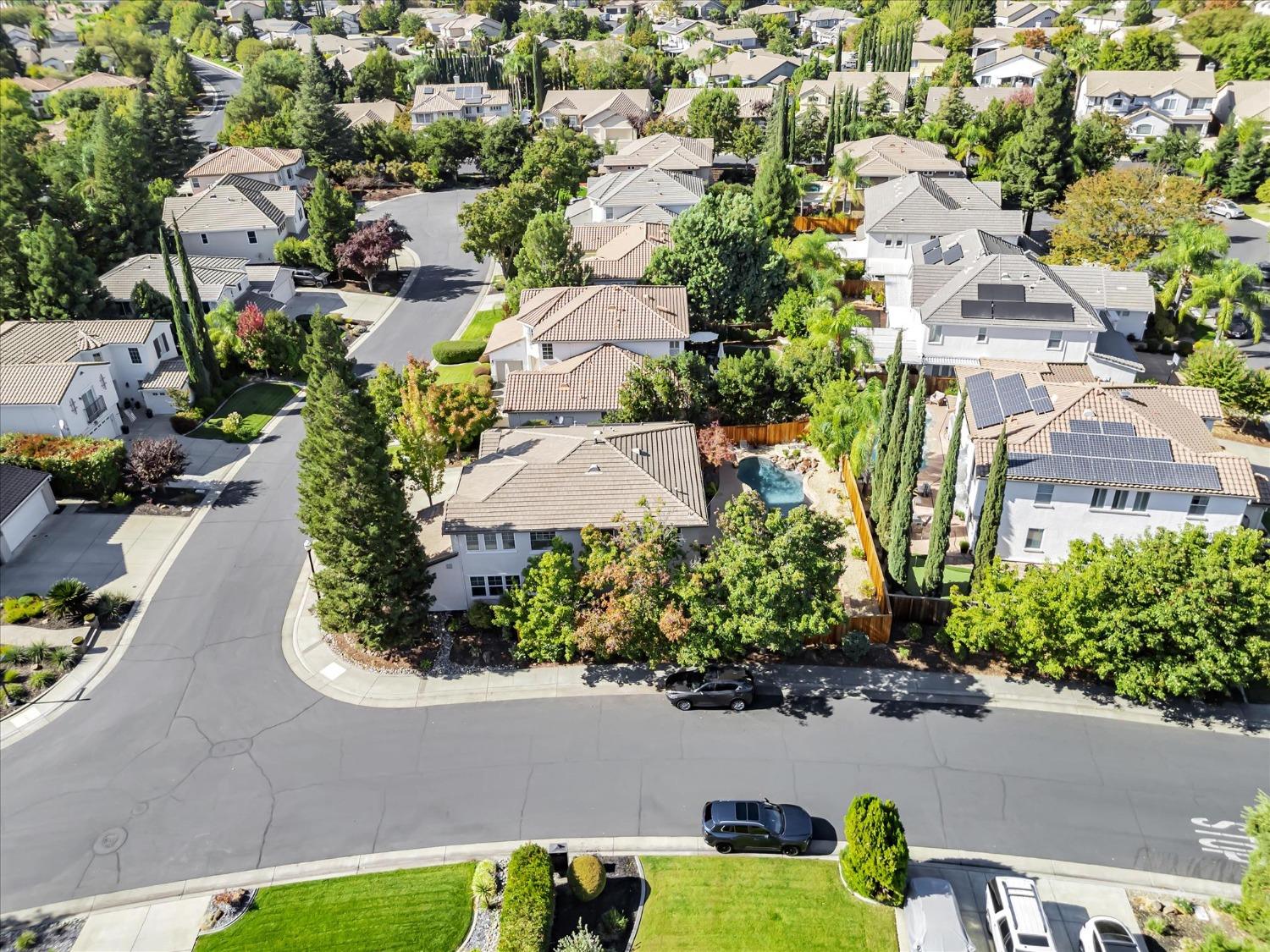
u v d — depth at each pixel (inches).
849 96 4458.7
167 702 1520.7
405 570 1556.3
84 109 5654.5
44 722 1478.8
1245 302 2588.6
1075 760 1401.3
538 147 4185.5
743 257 2733.8
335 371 1465.3
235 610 1728.6
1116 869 1236.5
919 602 1648.6
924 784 1359.5
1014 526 1779.0
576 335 2411.4
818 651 1616.6
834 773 1379.2
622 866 1240.2
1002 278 2493.8
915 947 1112.2
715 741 1435.8
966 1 7357.3
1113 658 1446.9
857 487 1943.9
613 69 5885.8
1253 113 4670.3
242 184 3656.5
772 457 2206.0
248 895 1205.1
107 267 3137.3
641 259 2962.6
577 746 1430.9
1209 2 6530.5
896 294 2876.5
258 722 1481.3
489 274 3528.5
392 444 2212.1
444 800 1341.0
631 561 1472.7
